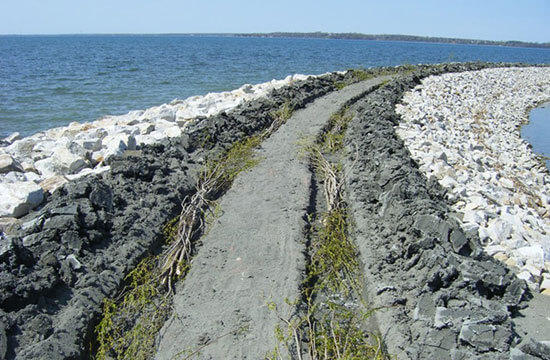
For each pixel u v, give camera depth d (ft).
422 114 48.65
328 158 32.07
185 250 20.10
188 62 163.32
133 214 21.49
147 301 17.06
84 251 18.53
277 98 45.42
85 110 65.05
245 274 18.44
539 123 68.08
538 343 13.67
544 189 37.32
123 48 313.12
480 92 80.38
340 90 57.57
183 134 32.76
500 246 21.42
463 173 32.37
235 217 22.86
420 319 15.66
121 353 15.08
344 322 16.63
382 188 24.76
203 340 15.19
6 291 15.24
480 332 14.28
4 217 21.99
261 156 30.91
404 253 19.12
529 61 282.36
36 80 95.50
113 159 27.66
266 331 15.52
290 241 20.62
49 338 14.30
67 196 21.72
